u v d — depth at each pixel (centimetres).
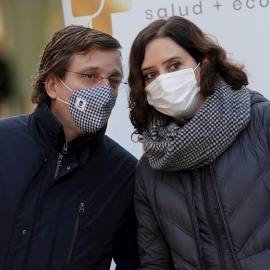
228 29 893
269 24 882
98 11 938
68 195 729
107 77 718
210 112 657
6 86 1060
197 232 663
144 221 725
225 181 658
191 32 694
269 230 643
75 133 738
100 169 755
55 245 714
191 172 688
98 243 742
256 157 657
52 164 727
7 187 712
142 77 712
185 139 655
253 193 648
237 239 645
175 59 688
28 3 1021
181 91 689
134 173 776
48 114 715
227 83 688
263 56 889
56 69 719
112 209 755
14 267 696
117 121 962
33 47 1034
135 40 704
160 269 718
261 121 668
